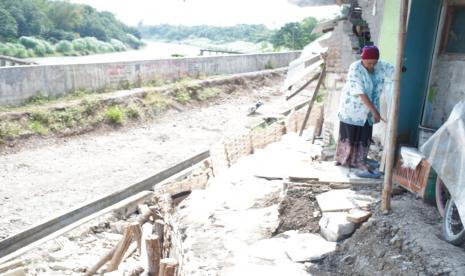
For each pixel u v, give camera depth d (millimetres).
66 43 41656
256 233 5930
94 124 15523
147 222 7469
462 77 5551
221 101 21719
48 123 14422
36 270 7148
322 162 7398
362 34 9586
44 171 11664
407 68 6137
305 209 5898
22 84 14828
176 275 4422
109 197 9547
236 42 70312
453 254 4074
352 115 6328
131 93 17812
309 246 5199
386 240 4664
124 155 13289
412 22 5988
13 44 36969
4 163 12055
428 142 4477
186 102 20000
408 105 6223
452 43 5781
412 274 3975
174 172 11625
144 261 5469
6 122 13453
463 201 4031
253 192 7672
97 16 58469
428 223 4766
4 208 9297
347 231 5199
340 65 10125
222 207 7152
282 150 11281
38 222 8367
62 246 7996
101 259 6520
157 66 20594
